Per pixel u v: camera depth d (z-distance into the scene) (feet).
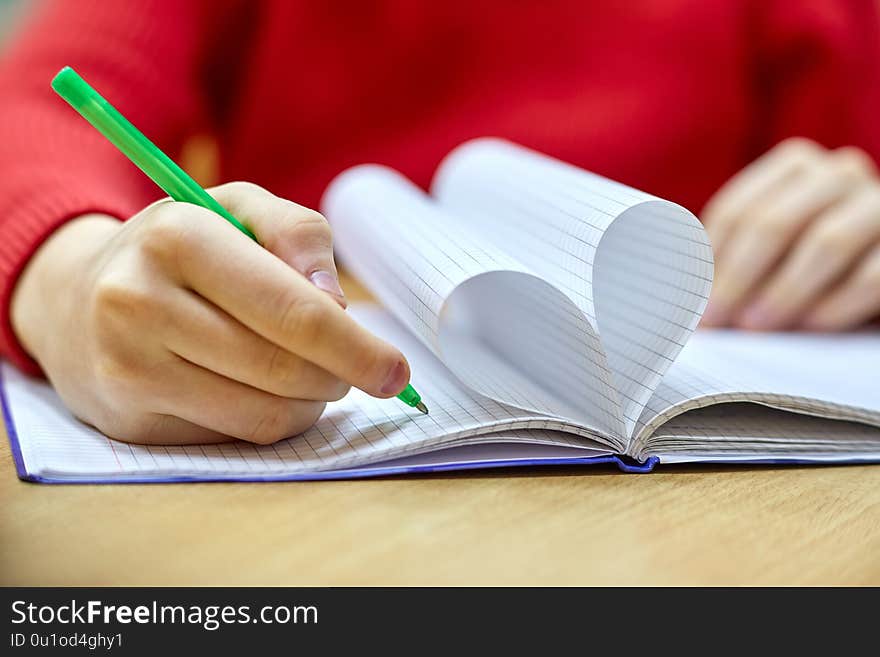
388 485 1.37
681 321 1.59
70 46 2.99
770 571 1.13
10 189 2.00
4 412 1.65
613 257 1.82
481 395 1.65
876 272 2.35
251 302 1.31
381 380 1.36
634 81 3.64
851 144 3.80
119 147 1.40
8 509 1.22
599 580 1.08
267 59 3.63
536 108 3.61
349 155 3.66
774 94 3.92
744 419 1.71
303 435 1.51
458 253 1.65
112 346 1.36
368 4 3.59
